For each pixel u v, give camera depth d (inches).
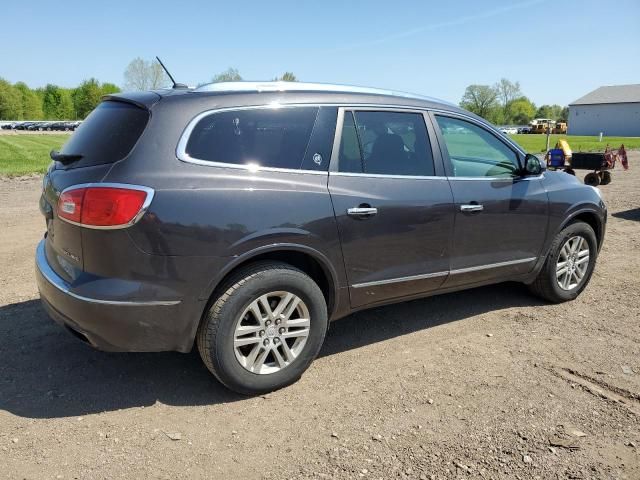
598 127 3693.4
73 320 123.6
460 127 173.8
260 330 134.3
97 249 119.6
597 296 212.1
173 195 121.0
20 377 142.3
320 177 140.3
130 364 151.2
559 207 192.2
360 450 115.0
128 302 119.7
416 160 159.9
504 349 164.4
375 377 146.8
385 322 185.0
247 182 129.6
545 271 196.4
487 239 174.1
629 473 108.5
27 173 629.6
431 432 121.5
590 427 123.7
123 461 110.2
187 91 134.4
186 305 124.6
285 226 132.3
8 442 115.0
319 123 143.7
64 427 121.2
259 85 141.6
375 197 147.7
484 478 106.7
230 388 133.5
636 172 700.7
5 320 177.8
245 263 133.0
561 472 108.5
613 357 159.0
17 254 256.1
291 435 120.3
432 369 151.4
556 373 149.1
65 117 5024.6
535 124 3634.4
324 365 153.9
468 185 168.2
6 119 4618.6
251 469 108.9
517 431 122.0
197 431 121.3
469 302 205.2
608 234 320.5
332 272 142.9
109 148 126.5
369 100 154.3
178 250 121.4
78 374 144.9
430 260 161.9
